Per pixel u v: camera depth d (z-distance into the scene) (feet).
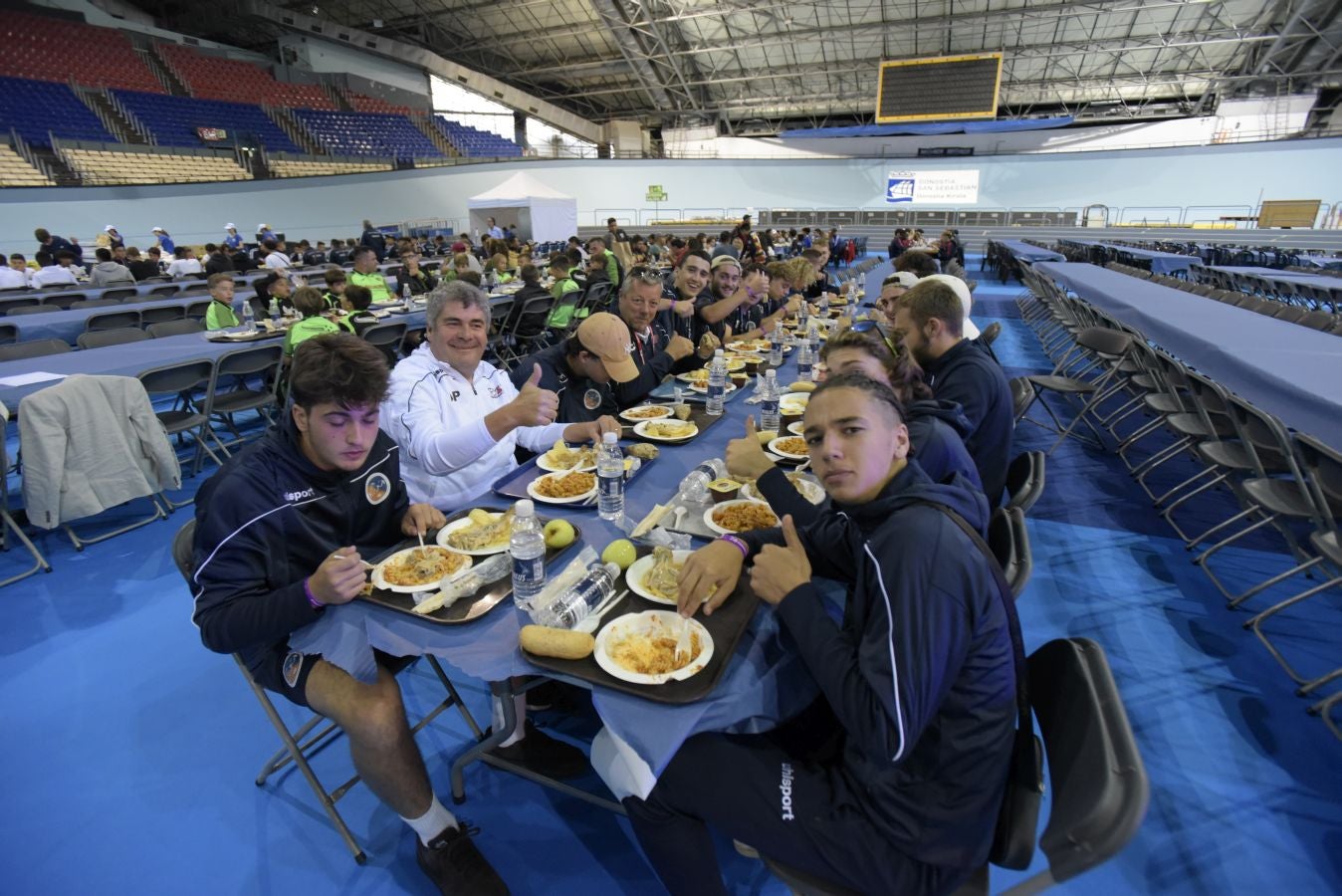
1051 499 11.18
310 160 54.70
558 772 5.65
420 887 4.89
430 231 58.18
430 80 76.38
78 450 9.19
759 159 67.92
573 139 82.69
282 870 5.03
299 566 4.62
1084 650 3.38
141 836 5.29
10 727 6.43
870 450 3.46
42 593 8.69
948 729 3.17
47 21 52.19
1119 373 16.21
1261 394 8.91
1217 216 57.52
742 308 15.60
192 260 31.91
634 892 4.84
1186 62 59.47
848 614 3.87
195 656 7.48
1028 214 62.13
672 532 4.79
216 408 12.80
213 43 66.39
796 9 54.44
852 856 3.29
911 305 7.57
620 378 7.20
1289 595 8.27
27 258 37.17
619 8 53.26
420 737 6.30
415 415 6.20
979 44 59.72
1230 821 5.34
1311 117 58.29
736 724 3.35
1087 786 2.63
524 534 4.19
